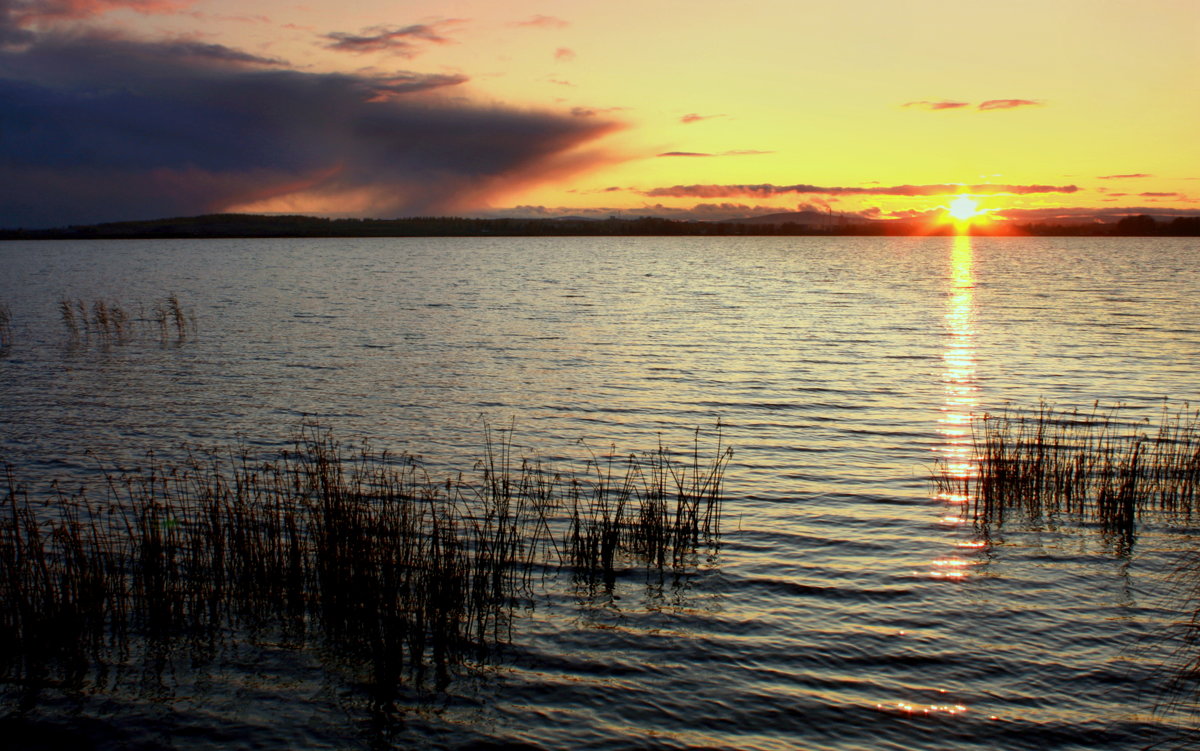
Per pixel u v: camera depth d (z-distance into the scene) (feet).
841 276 299.99
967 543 41.52
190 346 114.32
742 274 311.47
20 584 31.14
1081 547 40.88
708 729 25.88
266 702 27.40
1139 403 75.25
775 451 59.67
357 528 34.06
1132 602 34.68
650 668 29.43
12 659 29.94
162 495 47.32
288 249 632.38
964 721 26.23
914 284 251.39
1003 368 95.55
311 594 33.96
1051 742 25.20
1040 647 30.89
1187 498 47.55
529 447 60.90
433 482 51.24
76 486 50.06
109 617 32.78
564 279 275.18
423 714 26.73
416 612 31.63
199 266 350.23
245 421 68.85
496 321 147.95
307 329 134.82
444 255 515.91
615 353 109.40
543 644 31.12
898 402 77.05
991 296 203.51
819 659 30.04
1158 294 204.64
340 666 29.60
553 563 38.78
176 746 25.16
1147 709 26.89
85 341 118.93
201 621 32.99
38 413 71.61
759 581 36.91
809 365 98.99
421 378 90.43
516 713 26.76
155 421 68.64
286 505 39.06
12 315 152.25
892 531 43.27
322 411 73.15
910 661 29.89
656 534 40.47
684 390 83.51
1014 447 58.95
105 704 27.20
